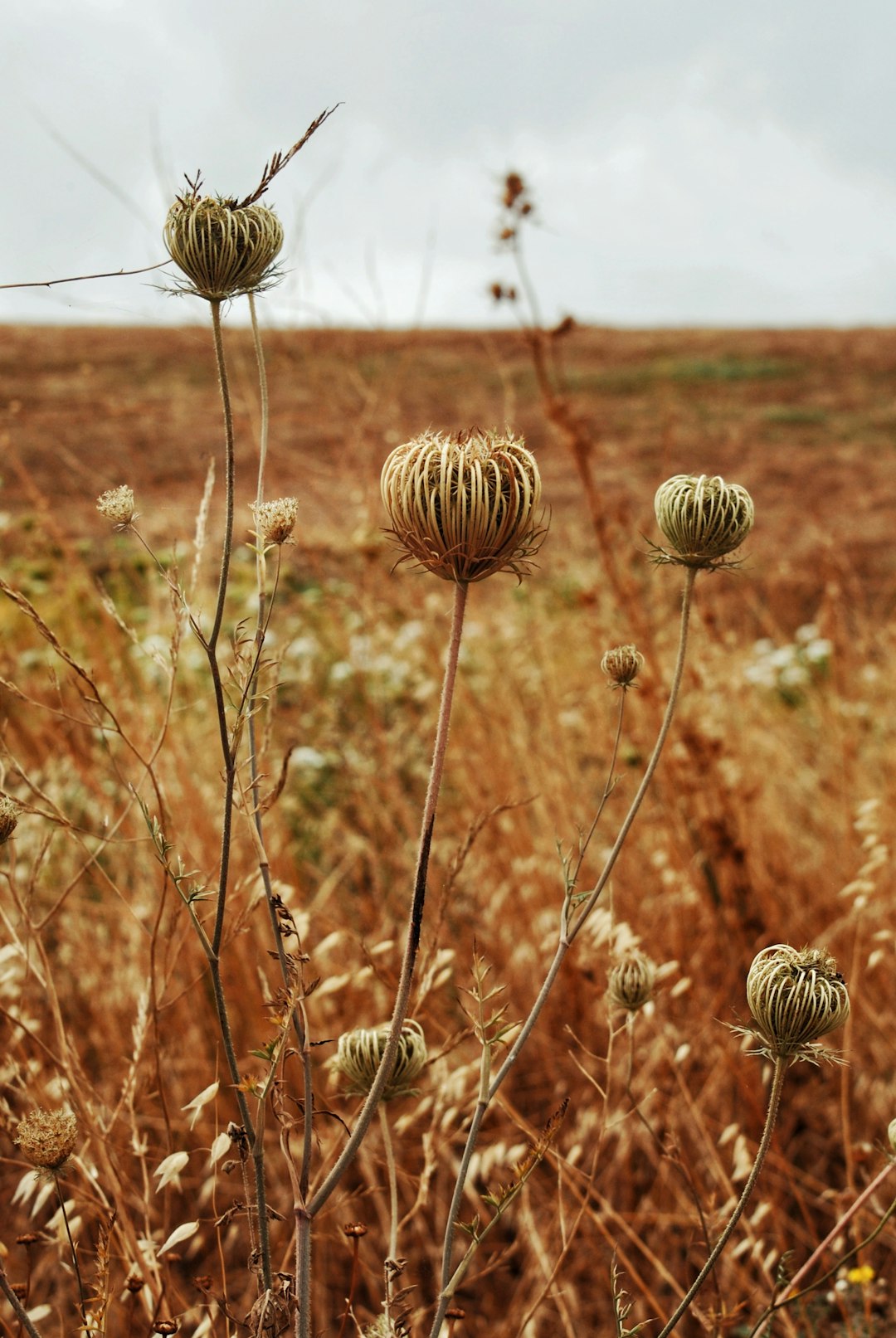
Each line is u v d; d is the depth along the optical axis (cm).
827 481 1355
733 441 1435
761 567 548
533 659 410
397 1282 168
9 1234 255
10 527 454
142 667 322
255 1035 266
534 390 1806
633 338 3553
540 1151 121
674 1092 265
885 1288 241
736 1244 236
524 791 348
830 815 388
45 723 302
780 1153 254
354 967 283
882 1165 259
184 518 449
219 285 118
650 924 328
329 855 366
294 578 522
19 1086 185
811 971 119
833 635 470
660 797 350
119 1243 173
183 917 221
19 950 172
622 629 373
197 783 322
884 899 323
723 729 358
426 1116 257
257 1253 122
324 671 443
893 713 449
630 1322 231
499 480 104
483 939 313
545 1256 203
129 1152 191
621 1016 281
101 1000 278
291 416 402
